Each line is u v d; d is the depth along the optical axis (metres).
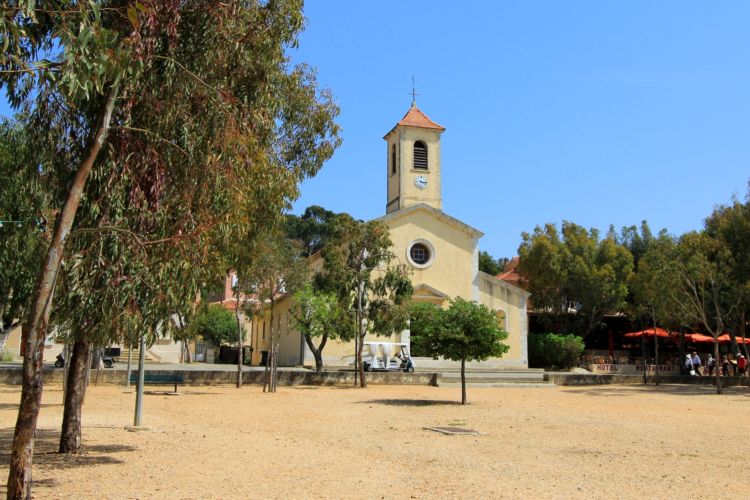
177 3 8.82
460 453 11.00
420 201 40.50
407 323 28.11
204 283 10.23
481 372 36.47
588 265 43.38
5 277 14.43
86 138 9.30
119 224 8.52
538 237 44.22
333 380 28.50
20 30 6.11
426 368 37.78
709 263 29.02
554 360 40.78
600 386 31.42
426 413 17.64
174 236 8.59
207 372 27.70
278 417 16.19
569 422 15.87
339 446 11.70
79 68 6.51
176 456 10.41
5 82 7.93
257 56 10.80
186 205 8.93
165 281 8.56
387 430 13.99
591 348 48.34
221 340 50.25
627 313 43.56
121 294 8.43
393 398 22.36
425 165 41.12
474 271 39.94
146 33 8.57
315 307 31.08
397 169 41.38
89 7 7.18
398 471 9.34
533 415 17.48
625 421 16.27
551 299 43.97
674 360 45.44
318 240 72.25
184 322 10.01
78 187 7.27
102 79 7.20
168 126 9.21
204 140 9.31
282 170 13.03
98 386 24.97
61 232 7.04
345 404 19.94
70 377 10.67
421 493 7.91
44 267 6.85
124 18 8.60
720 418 17.25
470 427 14.62
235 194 9.38
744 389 29.94
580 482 8.66
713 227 35.56
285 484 8.37
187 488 8.06
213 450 11.05
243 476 8.86
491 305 39.78
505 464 9.98
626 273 42.91
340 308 28.27
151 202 8.89
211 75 9.70
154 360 47.91
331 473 9.13
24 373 6.63
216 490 7.96
